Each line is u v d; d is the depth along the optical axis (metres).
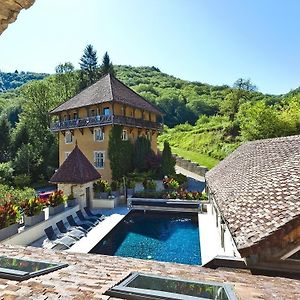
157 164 32.19
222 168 17.66
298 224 5.51
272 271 5.58
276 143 14.93
